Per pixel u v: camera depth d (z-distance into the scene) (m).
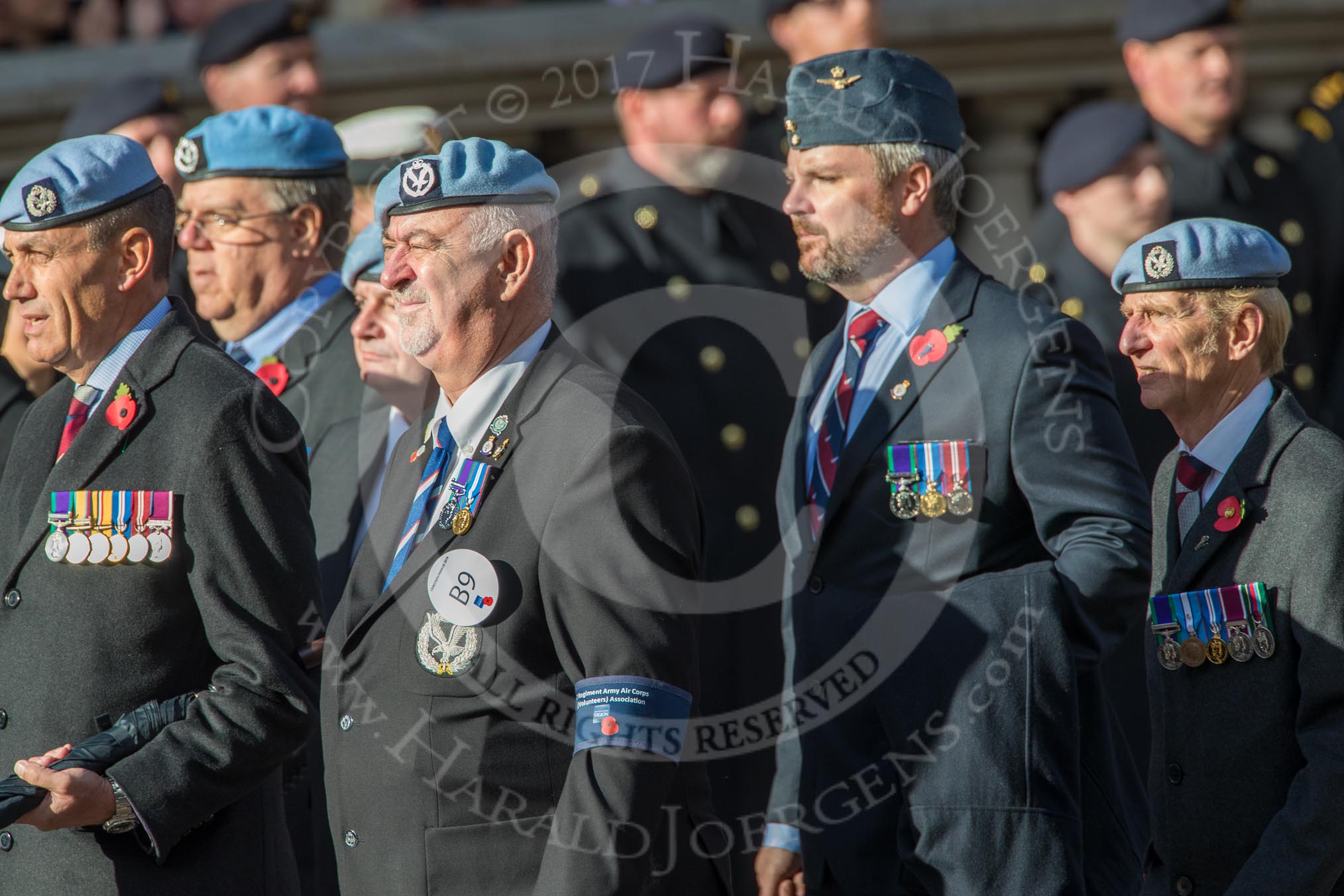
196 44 22.97
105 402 11.74
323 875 13.57
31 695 11.49
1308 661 10.42
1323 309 17.70
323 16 23.19
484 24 20.88
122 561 11.37
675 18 16.09
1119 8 20.34
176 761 11.01
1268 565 10.76
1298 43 19.94
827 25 17.67
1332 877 10.21
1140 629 15.13
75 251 11.68
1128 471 11.78
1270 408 11.16
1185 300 11.32
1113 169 16.16
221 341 15.70
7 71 23.16
